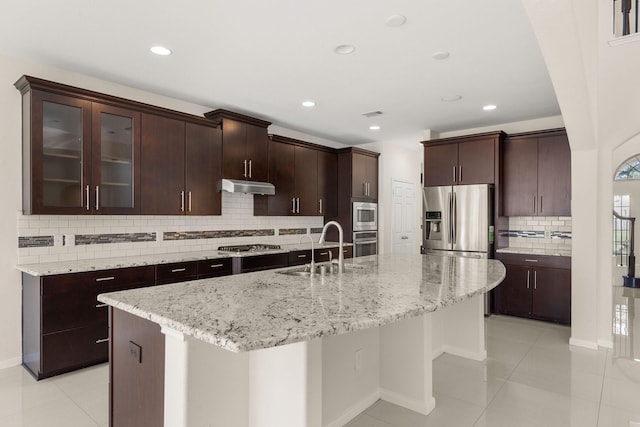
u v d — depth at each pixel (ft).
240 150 14.19
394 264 9.41
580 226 11.69
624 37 8.05
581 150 11.62
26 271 9.32
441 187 16.63
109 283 10.02
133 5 7.35
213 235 14.56
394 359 8.11
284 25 8.12
